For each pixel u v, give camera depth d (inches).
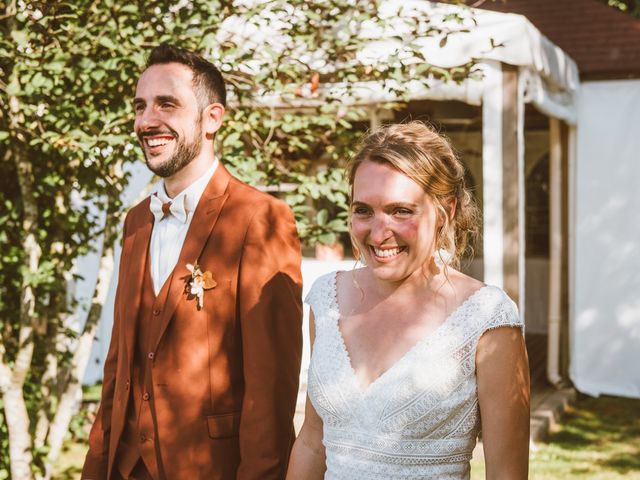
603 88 299.0
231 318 85.5
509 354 65.4
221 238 86.9
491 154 214.4
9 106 150.7
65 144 138.6
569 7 333.7
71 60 140.2
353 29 169.3
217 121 89.7
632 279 296.7
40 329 186.9
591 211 300.2
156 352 86.0
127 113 143.3
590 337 301.7
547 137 393.1
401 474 66.1
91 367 298.5
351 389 68.6
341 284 75.1
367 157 68.1
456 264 71.7
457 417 66.1
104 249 169.9
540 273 408.2
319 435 76.0
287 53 163.5
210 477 84.0
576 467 210.8
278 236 87.4
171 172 87.0
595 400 290.5
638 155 294.8
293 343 85.6
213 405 84.6
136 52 140.6
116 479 90.0
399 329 68.6
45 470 170.7
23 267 155.7
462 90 212.1
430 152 67.6
